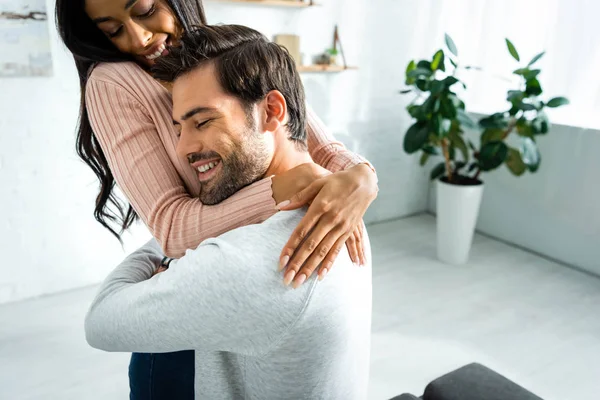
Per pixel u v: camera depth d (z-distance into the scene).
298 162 0.68
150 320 0.59
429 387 1.17
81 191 2.49
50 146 2.35
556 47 2.84
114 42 0.84
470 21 3.28
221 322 0.55
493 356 2.08
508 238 3.36
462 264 2.99
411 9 3.30
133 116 0.74
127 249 2.71
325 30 2.99
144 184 0.71
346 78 3.18
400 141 3.62
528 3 2.92
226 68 0.59
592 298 2.59
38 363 2.00
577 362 2.05
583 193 2.86
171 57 0.61
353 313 0.64
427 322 2.33
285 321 0.55
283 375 0.60
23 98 2.23
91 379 1.91
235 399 0.68
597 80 2.71
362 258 0.67
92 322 0.68
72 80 2.33
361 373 0.71
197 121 0.60
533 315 2.41
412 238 3.41
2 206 2.31
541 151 3.04
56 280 2.54
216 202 0.65
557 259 3.06
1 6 2.05
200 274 0.54
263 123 0.62
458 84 3.46
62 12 0.79
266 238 0.56
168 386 0.79
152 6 0.81
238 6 2.63
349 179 0.62
